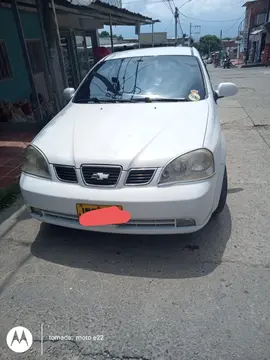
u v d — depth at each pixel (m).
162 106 2.69
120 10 7.98
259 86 11.75
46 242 2.55
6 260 2.36
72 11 6.86
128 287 2.05
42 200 2.19
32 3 6.33
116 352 1.63
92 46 12.99
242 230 2.59
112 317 1.83
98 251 2.41
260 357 1.56
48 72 6.09
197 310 1.85
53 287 2.08
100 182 2.03
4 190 3.35
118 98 2.98
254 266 2.18
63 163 2.13
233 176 3.67
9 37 6.98
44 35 5.72
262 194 3.19
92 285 2.08
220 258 2.27
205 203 2.03
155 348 1.64
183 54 3.42
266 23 28.75
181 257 2.30
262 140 5.01
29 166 2.33
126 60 3.43
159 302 1.92
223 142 2.51
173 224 2.05
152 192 1.96
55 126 2.60
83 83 3.35
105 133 2.30
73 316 1.85
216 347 1.62
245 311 1.82
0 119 6.21
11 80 7.13
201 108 2.63
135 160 2.00
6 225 2.81
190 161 2.02
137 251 2.39
